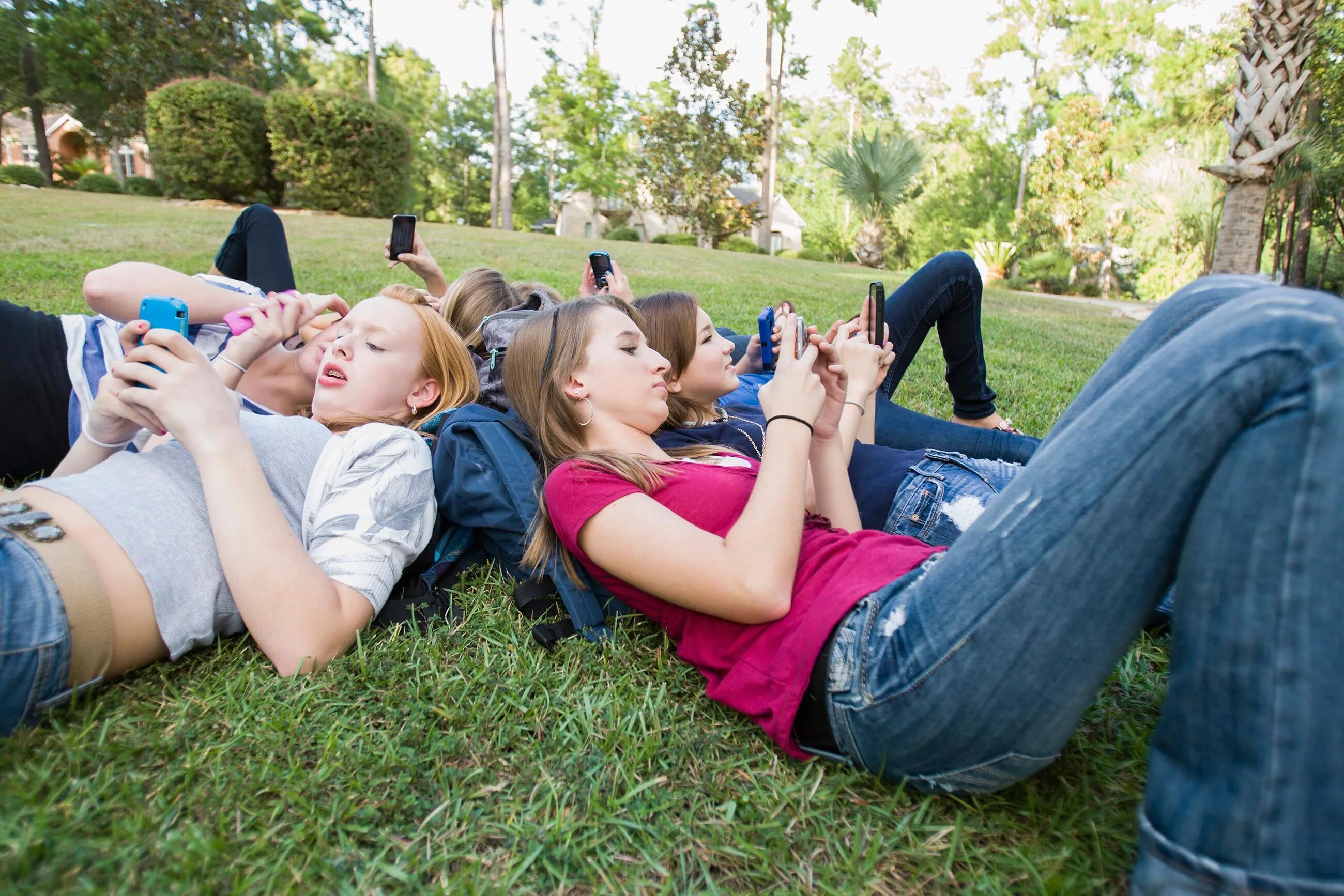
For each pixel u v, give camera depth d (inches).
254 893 43.0
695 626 62.1
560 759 54.4
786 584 55.9
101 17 1025.5
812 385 62.0
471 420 76.7
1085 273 1030.4
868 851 47.9
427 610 71.4
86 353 88.1
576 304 73.4
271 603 58.9
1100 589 41.4
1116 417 41.3
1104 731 60.8
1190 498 39.4
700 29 1065.5
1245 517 37.1
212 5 1056.2
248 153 685.3
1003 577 43.5
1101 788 54.2
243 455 61.2
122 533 57.1
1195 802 38.1
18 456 87.7
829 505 72.6
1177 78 1050.7
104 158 1578.5
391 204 713.0
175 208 609.0
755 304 322.0
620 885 45.6
